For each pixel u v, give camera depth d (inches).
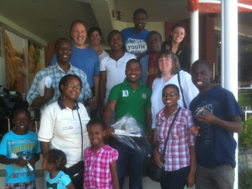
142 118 117.1
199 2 189.0
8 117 173.5
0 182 134.6
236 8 116.9
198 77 95.8
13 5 239.6
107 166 96.5
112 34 143.9
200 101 97.7
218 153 93.0
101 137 97.7
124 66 142.9
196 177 99.9
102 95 147.6
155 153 103.2
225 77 119.4
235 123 89.2
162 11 303.3
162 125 102.6
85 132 101.4
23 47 347.3
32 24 316.2
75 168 99.3
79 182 102.3
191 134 98.7
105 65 145.8
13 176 110.0
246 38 369.4
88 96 125.2
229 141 93.7
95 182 96.7
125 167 108.7
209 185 98.3
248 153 165.2
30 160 111.5
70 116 98.5
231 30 117.0
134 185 109.4
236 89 118.7
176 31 158.9
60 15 275.0
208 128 95.0
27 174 111.4
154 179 103.3
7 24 287.7
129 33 172.4
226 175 92.3
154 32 142.4
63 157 95.8
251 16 339.9
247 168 160.4
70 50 117.6
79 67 139.0
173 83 109.3
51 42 447.8
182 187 101.0
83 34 139.0
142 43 170.2
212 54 335.9
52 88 110.3
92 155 98.2
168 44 165.9
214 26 340.2
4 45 283.6
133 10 300.4
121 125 108.6
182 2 271.0
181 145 99.4
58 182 96.3
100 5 199.3
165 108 105.7
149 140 118.2
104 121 102.8
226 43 118.2
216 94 95.0
